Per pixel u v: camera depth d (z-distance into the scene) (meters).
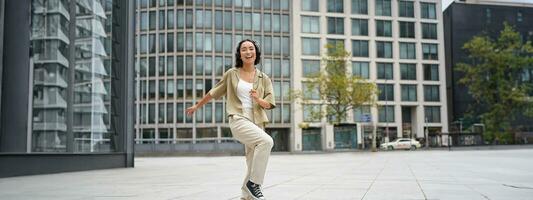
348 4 65.81
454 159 21.41
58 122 13.47
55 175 11.82
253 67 5.09
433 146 62.94
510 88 54.28
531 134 69.56
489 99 55.59
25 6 12.39
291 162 20.83
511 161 18.69
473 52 55.44
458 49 70.12
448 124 71.44
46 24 13.30
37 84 12.88
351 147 52.19
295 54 63.75
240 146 41.22
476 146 54.00
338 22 65.50
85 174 12.23
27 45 12.38
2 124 11.80
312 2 65.06
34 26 12.80
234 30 63.34
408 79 67.06
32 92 12.70
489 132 54.44
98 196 6.55
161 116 62.16
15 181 9.75
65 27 13.96
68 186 8.35
